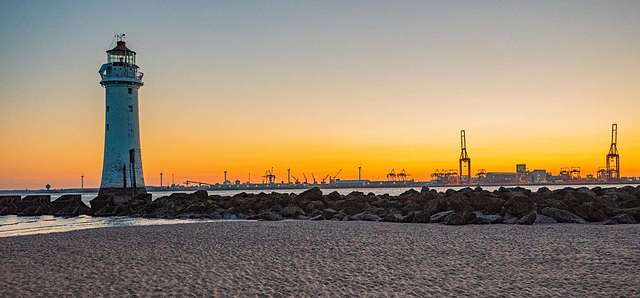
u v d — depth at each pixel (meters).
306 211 41.00
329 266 16.41
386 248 20.09
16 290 13.59
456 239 22.47
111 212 50.66
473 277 14.42
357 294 12.66
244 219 40.94
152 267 16.59
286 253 19.19
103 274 15.55
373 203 43.34
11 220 47.66
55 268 16.73
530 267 15.62
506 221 30.98
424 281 14.00
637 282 13.26
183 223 35.41
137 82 55.38
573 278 13.95
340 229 27.61
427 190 50.75
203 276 15.02
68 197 59.69
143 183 56.31
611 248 18.78
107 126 54.34
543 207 32.44
